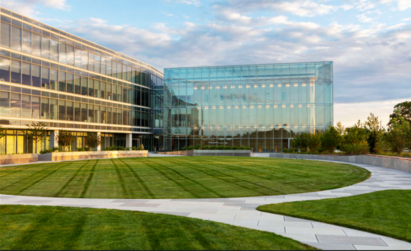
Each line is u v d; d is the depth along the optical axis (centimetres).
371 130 3484
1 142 3428
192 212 920
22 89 3547
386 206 952
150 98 6094
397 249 598
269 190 1358
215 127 5103
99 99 4750
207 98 5156
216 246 607
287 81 4931
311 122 4825
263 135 4953
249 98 5038
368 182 1565
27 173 1997
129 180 1677
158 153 5297
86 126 4484
